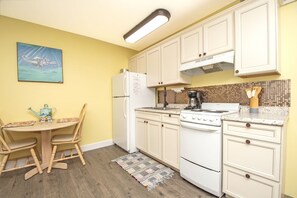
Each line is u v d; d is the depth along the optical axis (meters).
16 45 2.26
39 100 2.45
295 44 1.44
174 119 2.01
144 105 2.99
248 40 1.49
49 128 1.90
